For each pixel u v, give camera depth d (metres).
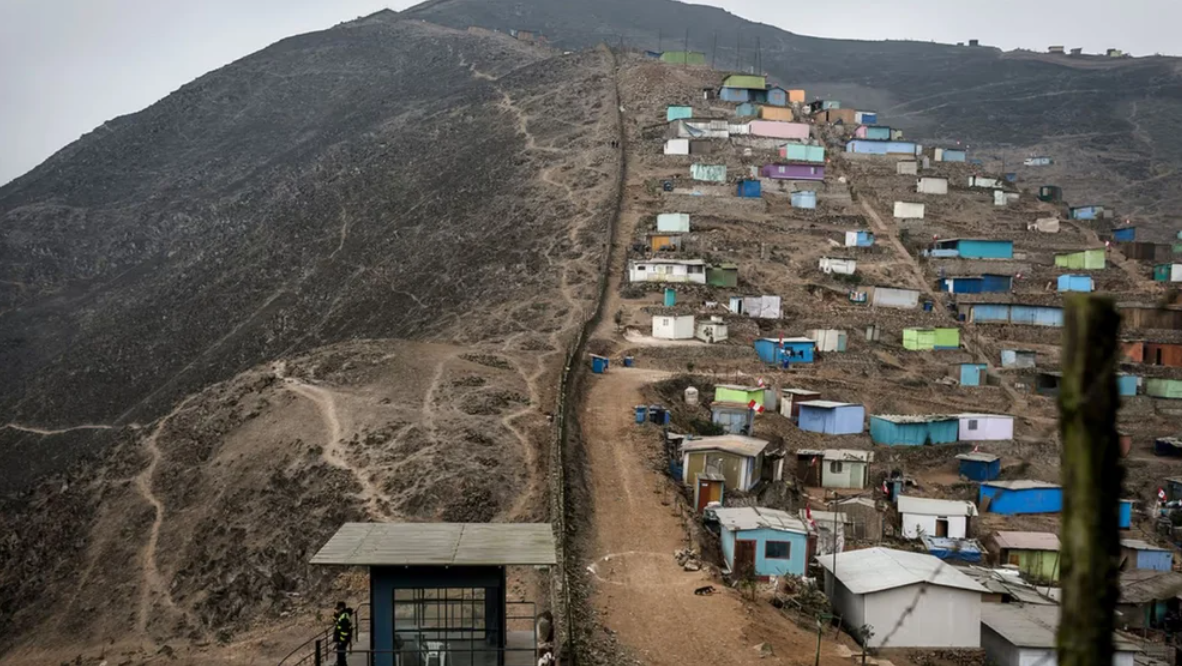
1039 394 78.81
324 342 107.56
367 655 23.20
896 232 115.94
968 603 34.03
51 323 155.25
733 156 134.12
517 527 26.09
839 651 30.50
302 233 149.38
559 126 158.50
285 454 54.81
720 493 44.53
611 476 47.09
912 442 64.75
